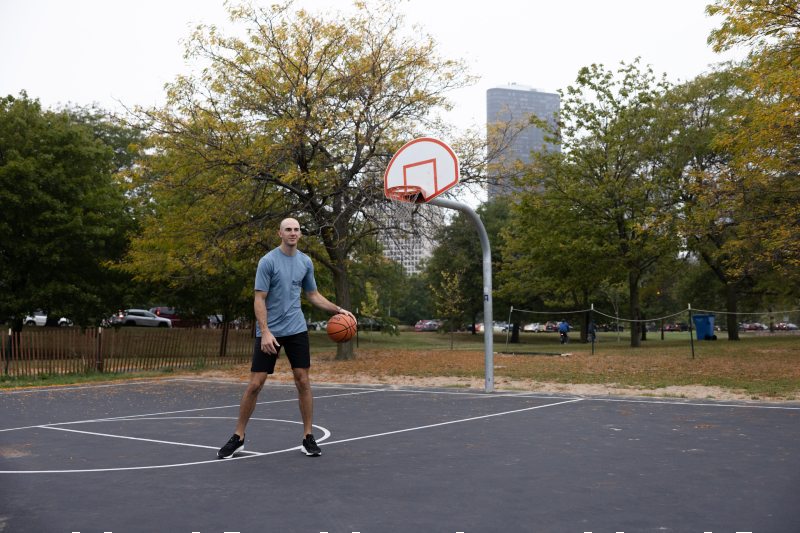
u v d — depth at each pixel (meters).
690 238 29.16
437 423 7.69
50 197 24.88
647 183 28.67
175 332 19.89
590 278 29.91
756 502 4.01
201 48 19.12
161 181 19.34
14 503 4.07
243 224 19.91
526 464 5.23
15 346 16.66
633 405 9.41
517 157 22.61
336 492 4.33
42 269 25.69
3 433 7.16
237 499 4.15
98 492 4.35
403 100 20.27
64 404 10.41
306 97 18.52
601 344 36.06
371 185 19.73
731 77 31.08
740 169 18.33
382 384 13.74
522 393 11.43
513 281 40.62
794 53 16.42
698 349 24.56
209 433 7.08
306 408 5.72
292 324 5.78
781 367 15.60
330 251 22.02
